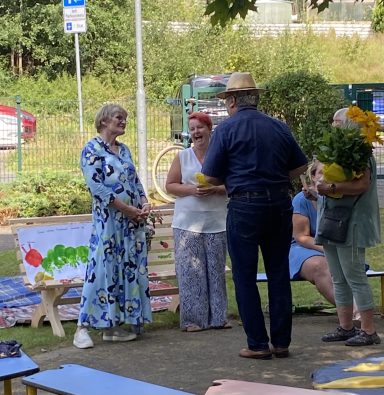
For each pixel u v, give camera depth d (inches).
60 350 265.0
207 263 283.3
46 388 164.7
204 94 706.8
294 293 335.3
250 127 235.8
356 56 1389.0
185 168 283.4
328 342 258.1
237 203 235.3
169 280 336.2
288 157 240.1
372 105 669.3
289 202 239.9
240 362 240.2
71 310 319.0
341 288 255.1
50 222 314.5
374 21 1448.1
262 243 241.4
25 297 343.0
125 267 266.8
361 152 234.4
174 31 1251.8
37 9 1314.0
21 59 1353.3
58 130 649.0
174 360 246.2
